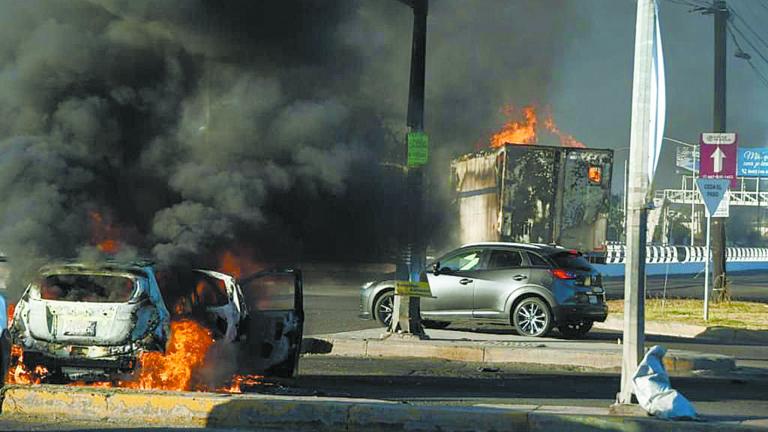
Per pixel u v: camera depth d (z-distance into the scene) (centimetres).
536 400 1123
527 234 2634
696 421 869
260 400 908
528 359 1530
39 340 984
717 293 2906
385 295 1928
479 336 1788
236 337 1123
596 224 2661
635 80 945
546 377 1369
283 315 1201
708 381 1355
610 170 2664
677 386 1287
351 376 1315
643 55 938
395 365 1459
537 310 1820
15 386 935
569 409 955
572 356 1514
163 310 1023
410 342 1588
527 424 873
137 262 1045
